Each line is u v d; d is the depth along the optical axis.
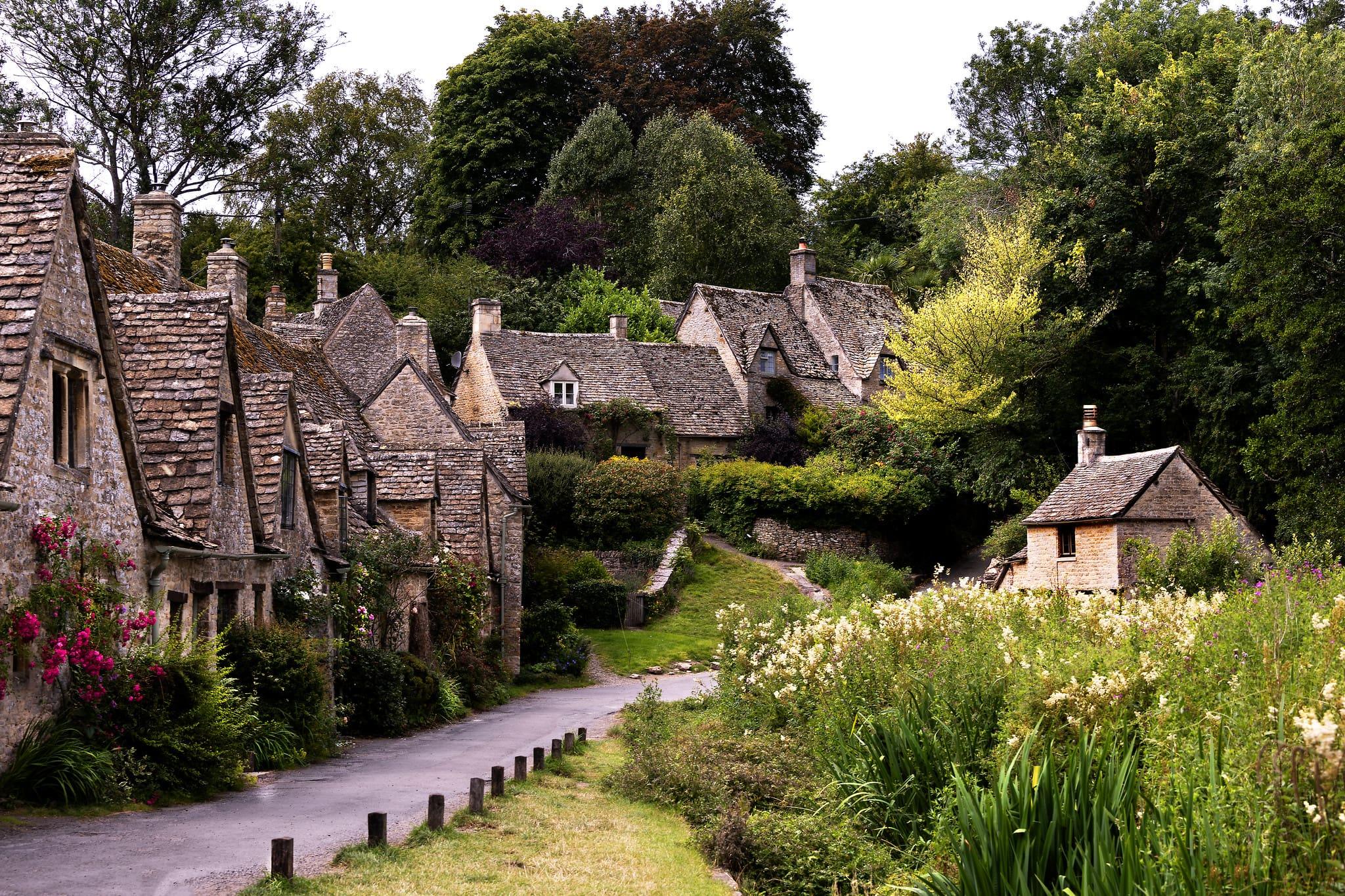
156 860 9.98
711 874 11.85
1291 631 12.34
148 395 17.31
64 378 13.73
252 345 25.64
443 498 33.88
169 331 17.89
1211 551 31.67
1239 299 41.56
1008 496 50.44
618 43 86.81
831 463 55.12
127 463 14.98
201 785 13.84
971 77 63.97
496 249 72.31
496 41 81.69
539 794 14.83
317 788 14.84
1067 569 37.84
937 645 16.62
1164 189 47.81
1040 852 9.71
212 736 14.16
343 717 20.91
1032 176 55.25
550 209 72.44
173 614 16.11
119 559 14.39
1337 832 7.68
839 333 66.19
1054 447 51.09
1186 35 57.84
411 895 9.39
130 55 44.59
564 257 71.56
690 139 75.81
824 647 18.64
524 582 44.00
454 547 33.03
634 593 45.28
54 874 9.30
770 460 57.88
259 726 16.62
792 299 68.19
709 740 17.23
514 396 55.56
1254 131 42.78
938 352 51.47
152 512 15.32
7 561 12.33
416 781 15.61
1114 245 48.31
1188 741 10.34
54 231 13.66
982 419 49.84
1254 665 11.55
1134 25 59.56
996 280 50.72
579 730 20.94
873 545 53.56
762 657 22.17
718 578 49.19
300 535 21.06
